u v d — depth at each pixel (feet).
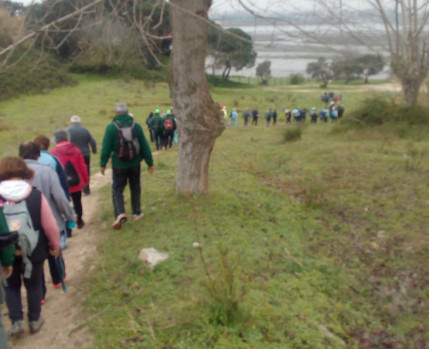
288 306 11.46
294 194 23.84
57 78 138.10
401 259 14.94
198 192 20.31
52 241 10.93
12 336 11.09
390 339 10.96
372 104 46.37
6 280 10.21
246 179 26.22
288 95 153.17
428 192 21.49
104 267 14.30
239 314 10.46
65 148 18.44
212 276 12.25
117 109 16.85
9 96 115.34
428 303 12.29
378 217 19.08
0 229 9.46
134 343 9.98
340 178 26.21
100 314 11.61
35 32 11.87
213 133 19.01
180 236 15.80
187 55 17.54
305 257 14.82
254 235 16.21
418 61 37.63
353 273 14.16
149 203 20.54
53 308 12.61
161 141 46.03
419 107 44.98
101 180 30.76
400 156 30.78
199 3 16.79
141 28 14.44
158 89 145.28
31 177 11.04
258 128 72.38
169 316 10.82
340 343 10.30
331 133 48.11
